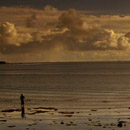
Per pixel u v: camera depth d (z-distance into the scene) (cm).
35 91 11262
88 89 11562
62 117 5762
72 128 4828
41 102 8150
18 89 12156
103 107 6969
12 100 8800
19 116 5934
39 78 18650
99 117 5716
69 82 15238
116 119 5519
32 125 5097
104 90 11069
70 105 7444
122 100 8244
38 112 6372
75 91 10962
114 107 6938
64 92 10706
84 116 5834
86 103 7750
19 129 4825
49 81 16175
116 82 14638
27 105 7594
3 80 17375
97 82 14862
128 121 5331
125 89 11312
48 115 5994
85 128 4812
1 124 5200
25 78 18850
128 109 6619
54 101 8325
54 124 5138
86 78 17862
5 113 6312
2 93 10756
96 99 8569
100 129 4738
